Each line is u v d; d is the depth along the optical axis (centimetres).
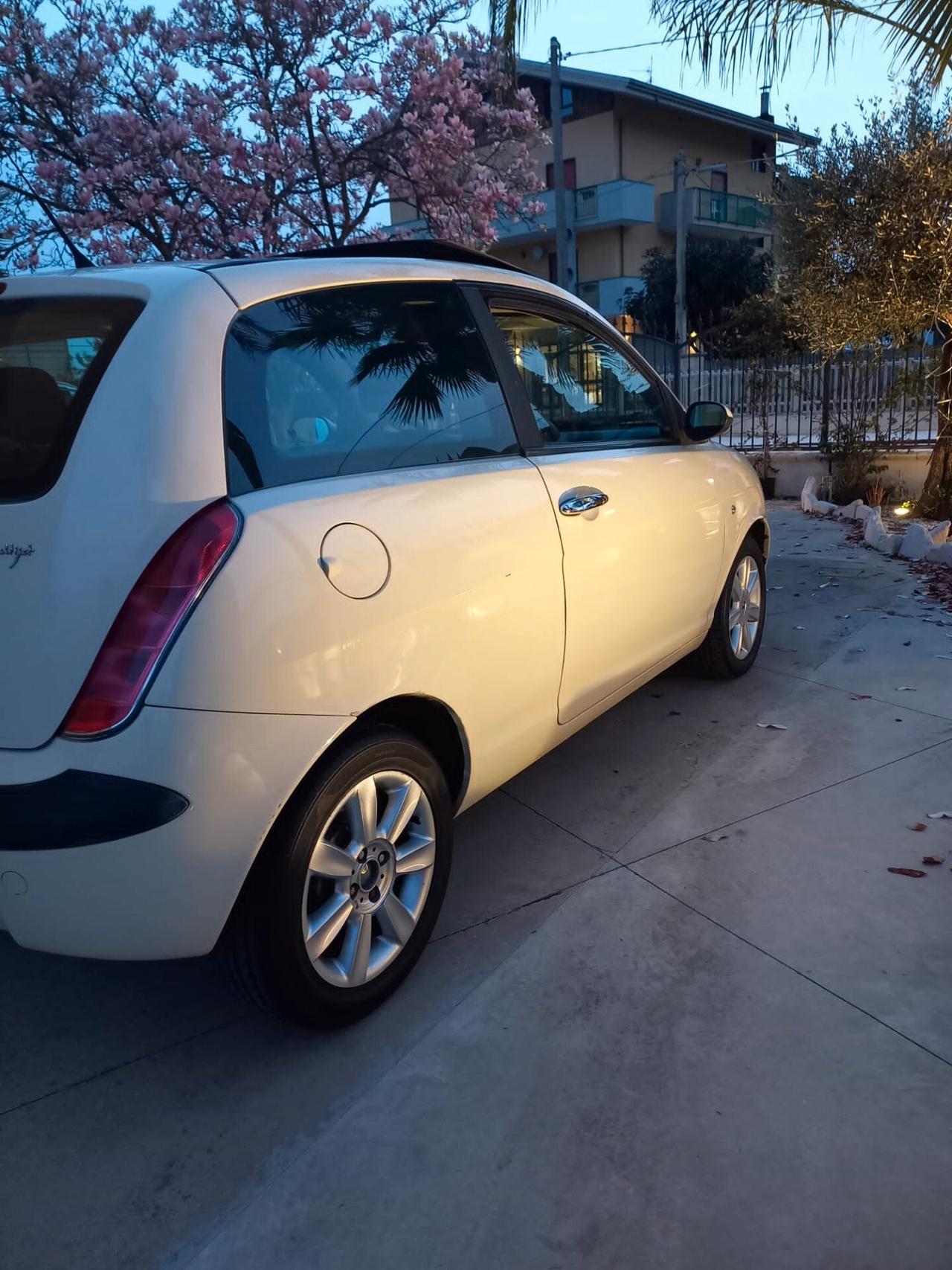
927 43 647
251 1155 208
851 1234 182
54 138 808
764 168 3691
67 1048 244
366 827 238
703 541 411
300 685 212
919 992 248
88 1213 195
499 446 297
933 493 949
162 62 801
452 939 281
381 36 830
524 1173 200
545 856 325
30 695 200
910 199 806
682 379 1417
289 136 819
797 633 570
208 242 820
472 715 269
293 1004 229
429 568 248
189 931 205
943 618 582
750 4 671
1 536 206
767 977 257
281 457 226
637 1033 238
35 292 236
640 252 3328
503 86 876
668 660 405
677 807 355
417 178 854
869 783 366
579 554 312
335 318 256
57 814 194
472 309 306
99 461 204
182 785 196
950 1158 198
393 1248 185
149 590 197
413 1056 235
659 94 3019
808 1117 210
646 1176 197
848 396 1127
